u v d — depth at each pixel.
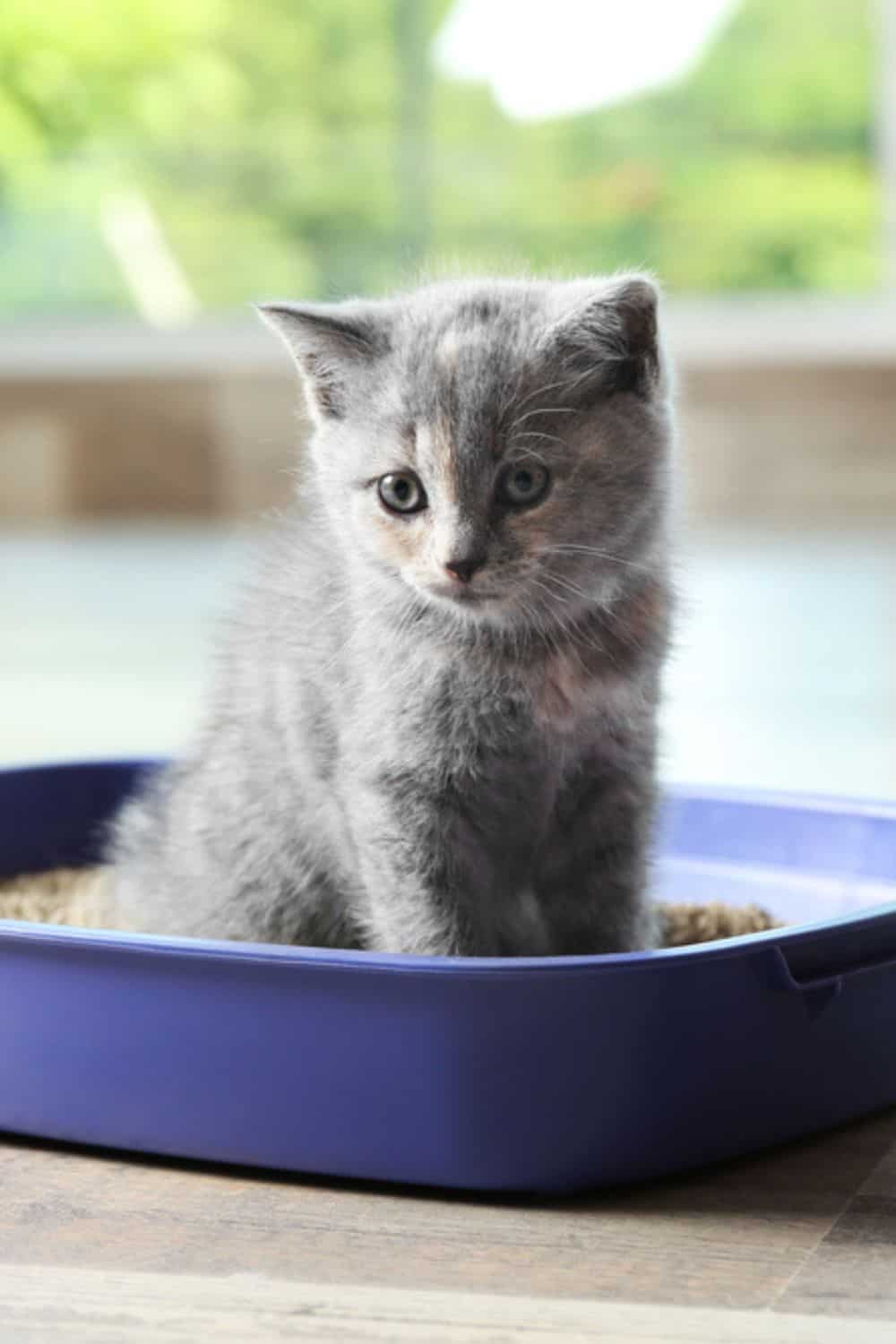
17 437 2.07
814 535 1.92
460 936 0.71
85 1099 0.67
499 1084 0.64
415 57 1.92
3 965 0.67
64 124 1.97
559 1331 0.59
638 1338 0.59
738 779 1.06
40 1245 0.63
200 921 0.77
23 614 1.59
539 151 1.93
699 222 1.93
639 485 0.70
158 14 1.94
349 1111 0.65
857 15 1.88
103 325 2.04
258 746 0.75
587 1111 0.64
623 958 0.63
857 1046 0.69
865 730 1.16
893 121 1.90
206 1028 0.66
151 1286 0.61
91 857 0.89
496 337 0.69
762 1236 0.63
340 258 1.98
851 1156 0.67
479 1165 0.64
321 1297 0.60
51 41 1.94
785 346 1.95
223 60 1.95
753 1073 0.66
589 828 0.73
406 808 0.71
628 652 0.71
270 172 1.97
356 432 0.71
